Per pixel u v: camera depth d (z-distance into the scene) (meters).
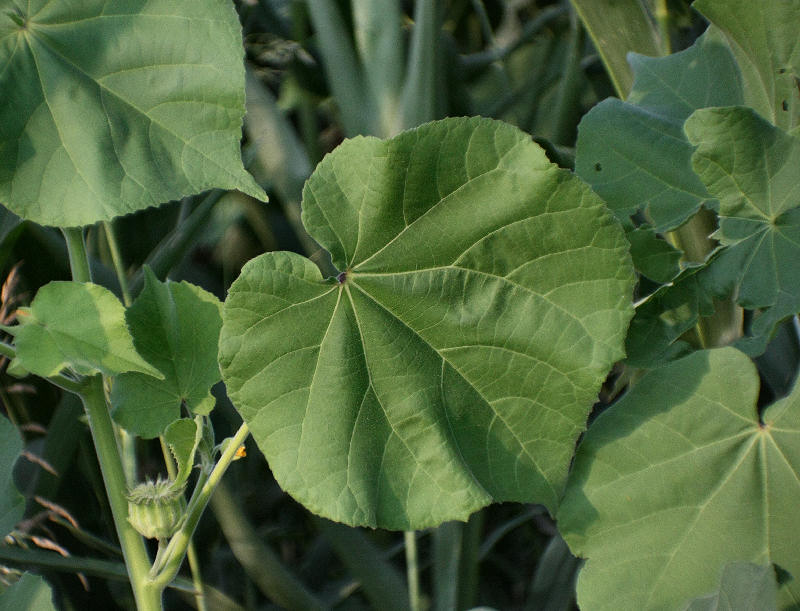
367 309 0.56
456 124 0.55
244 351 0.55
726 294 0.61
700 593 0.59
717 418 0.59
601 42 0.72
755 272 0.61
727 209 0.61
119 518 0.60
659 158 0.64
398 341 0.57
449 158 0.55
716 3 0.62
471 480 0.56
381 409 0.57
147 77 0.56
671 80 0.68
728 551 0.59
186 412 0.69
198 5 0.55
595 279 0.57
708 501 0.59
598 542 0.60
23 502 0.62
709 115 0.60
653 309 0.63
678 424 0.59
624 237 0.56
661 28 0.72
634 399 0.60
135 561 0.60
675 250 0.63
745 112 0.60
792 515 0.58
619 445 0.60
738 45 0.64
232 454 0.58
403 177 0.55
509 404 0.58
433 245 0.56
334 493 0.55
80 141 0.56
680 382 0.60
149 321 0.59
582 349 0.57
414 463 0.56
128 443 0.70
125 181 0.55
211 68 0.55
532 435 0.58
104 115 0.56
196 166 0.55
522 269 0.57
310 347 0.56
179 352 0.59
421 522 0.56
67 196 0.55
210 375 0.59
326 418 0.56
